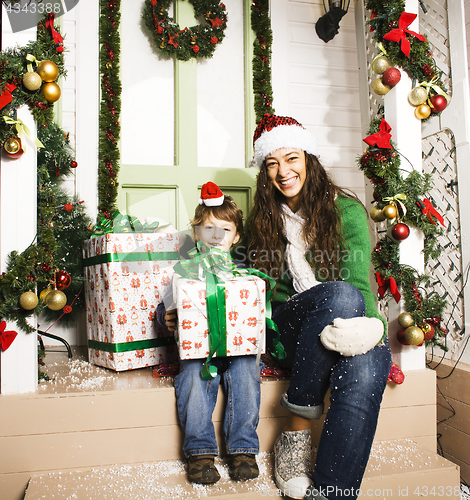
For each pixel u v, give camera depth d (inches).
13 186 45.0
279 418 46.8
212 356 41.9
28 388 43.4
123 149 76.1
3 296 43.4
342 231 49.4
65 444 42.2
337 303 39.8
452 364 64.7
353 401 35.7
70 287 61.4
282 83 82.7
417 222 55.7
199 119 79.4
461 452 60.7
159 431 44.0
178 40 75.0
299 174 52.8
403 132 57.2
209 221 52.1
